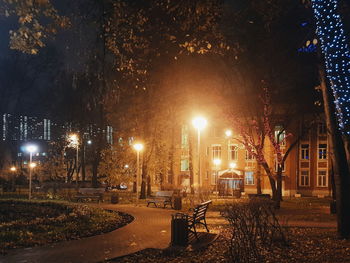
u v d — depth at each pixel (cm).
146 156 3612
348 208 1313
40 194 3916
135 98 3353
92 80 1844
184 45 1170
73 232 1314
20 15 855
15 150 5781
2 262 902
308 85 3312
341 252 1082
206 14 1146
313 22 1355
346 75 1216
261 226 1178
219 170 5894
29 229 1305
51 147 5866
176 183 6059
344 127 1223
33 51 907
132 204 2784
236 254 941
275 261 965
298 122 5209
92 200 3152
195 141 5869
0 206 2139
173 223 1125
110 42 1205
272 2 1327
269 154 5572
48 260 925
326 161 5428
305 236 1356
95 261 923
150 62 1302
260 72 2973
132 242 1178
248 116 3419
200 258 989
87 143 5947
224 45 1214
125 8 1129
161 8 1128
